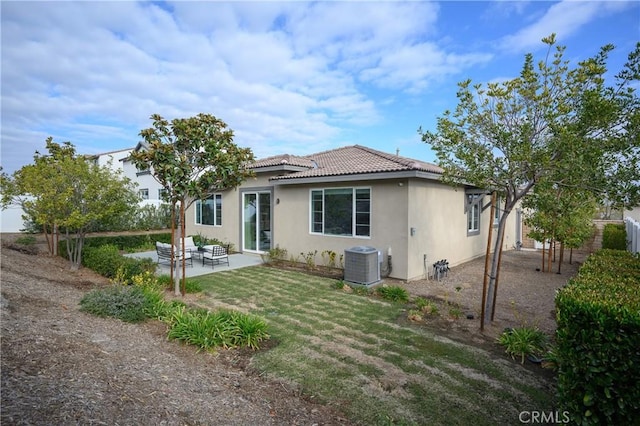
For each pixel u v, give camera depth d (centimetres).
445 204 1149
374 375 430
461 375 436
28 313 498
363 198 1039
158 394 329
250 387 391
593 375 282
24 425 236
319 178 1084
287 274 1040
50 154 1408
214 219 1584
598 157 467
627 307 292
